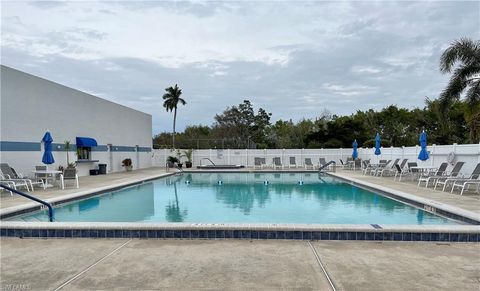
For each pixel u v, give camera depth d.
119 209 10.25
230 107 52.03
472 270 4.21
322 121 45.25
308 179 19.22
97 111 21.52
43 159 13.79
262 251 5.05
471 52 16.62
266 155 29.36
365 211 9.64
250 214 9.36
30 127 15.38
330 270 4.22
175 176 21.58
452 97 17.41
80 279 3.96
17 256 4.85
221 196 12.88
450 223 7.86
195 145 33.19
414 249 5.14
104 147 22.39
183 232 5.78
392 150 22.16
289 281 3.88
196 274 4.11
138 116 28.23
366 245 5.38
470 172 14.01
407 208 10.04
